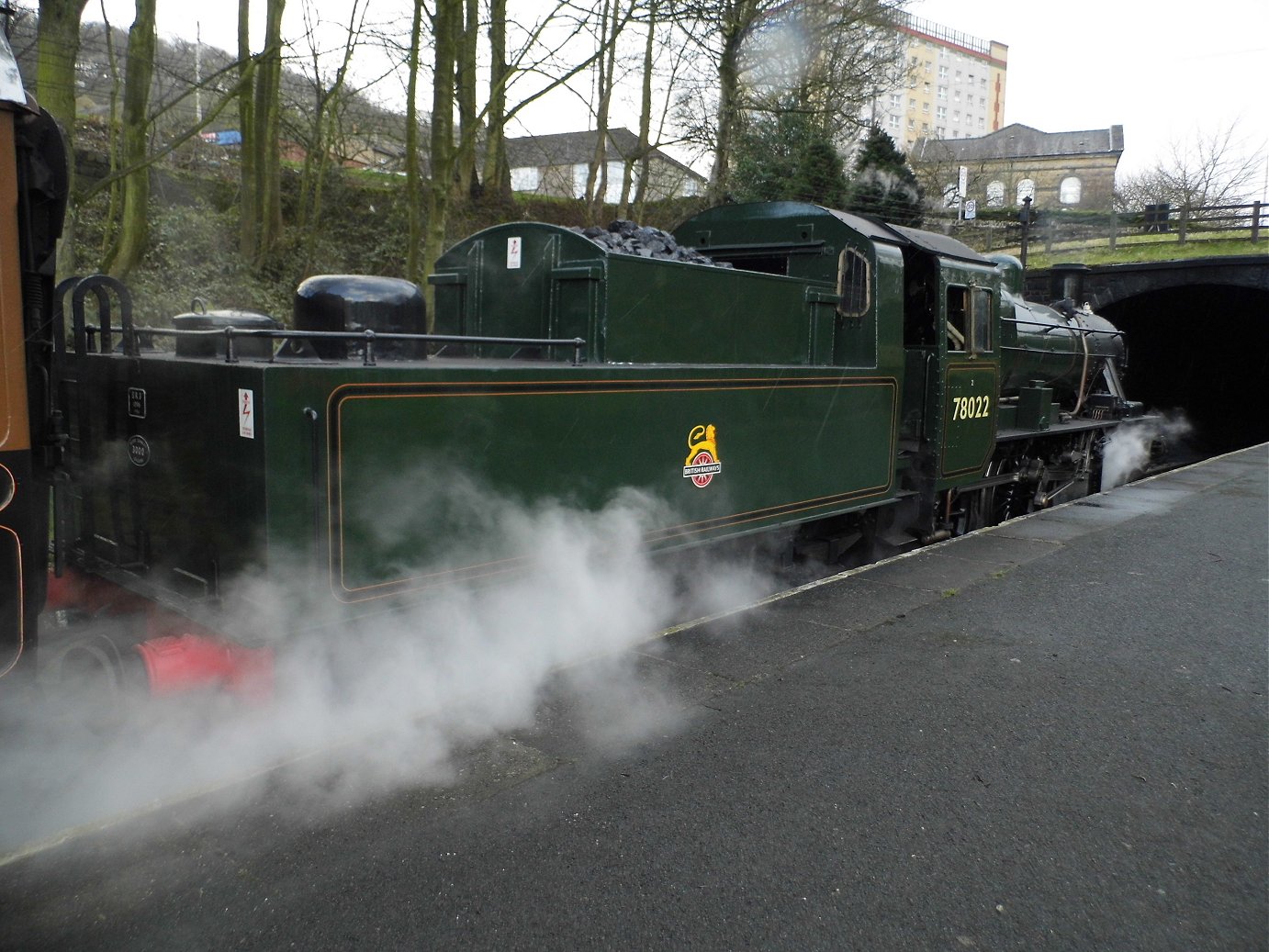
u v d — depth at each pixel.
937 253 7.07
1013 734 3.84
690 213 20.58
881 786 3.41
